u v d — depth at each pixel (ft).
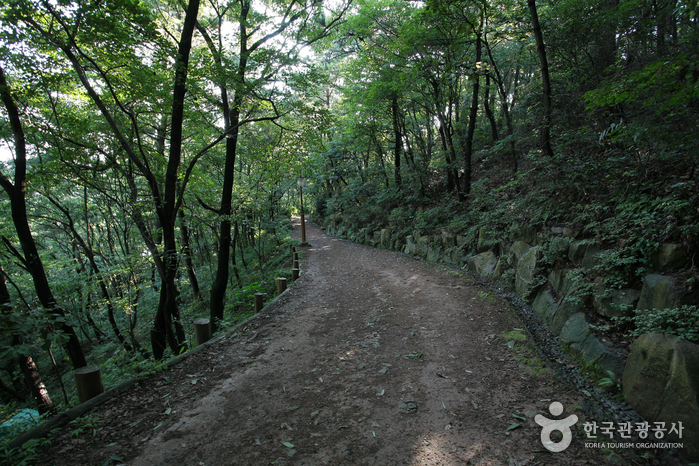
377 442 9.35
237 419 10.82
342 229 70.08
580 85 24.62
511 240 24.31
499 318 17.69
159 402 11.92
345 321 19.85
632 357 10.10
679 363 8.38
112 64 20.33
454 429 9.61
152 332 20.36
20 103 19.95
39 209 37.96
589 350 12.25
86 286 29.55
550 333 15.44
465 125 47.60
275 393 12.30
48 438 9.95
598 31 23.82
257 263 57.93
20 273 32.14
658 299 10.90
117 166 24.12
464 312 19.19
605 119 19.75
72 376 33.94
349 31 42.06
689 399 7.93
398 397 11.50
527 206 24.09
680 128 12.44
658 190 13.85
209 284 55.31
